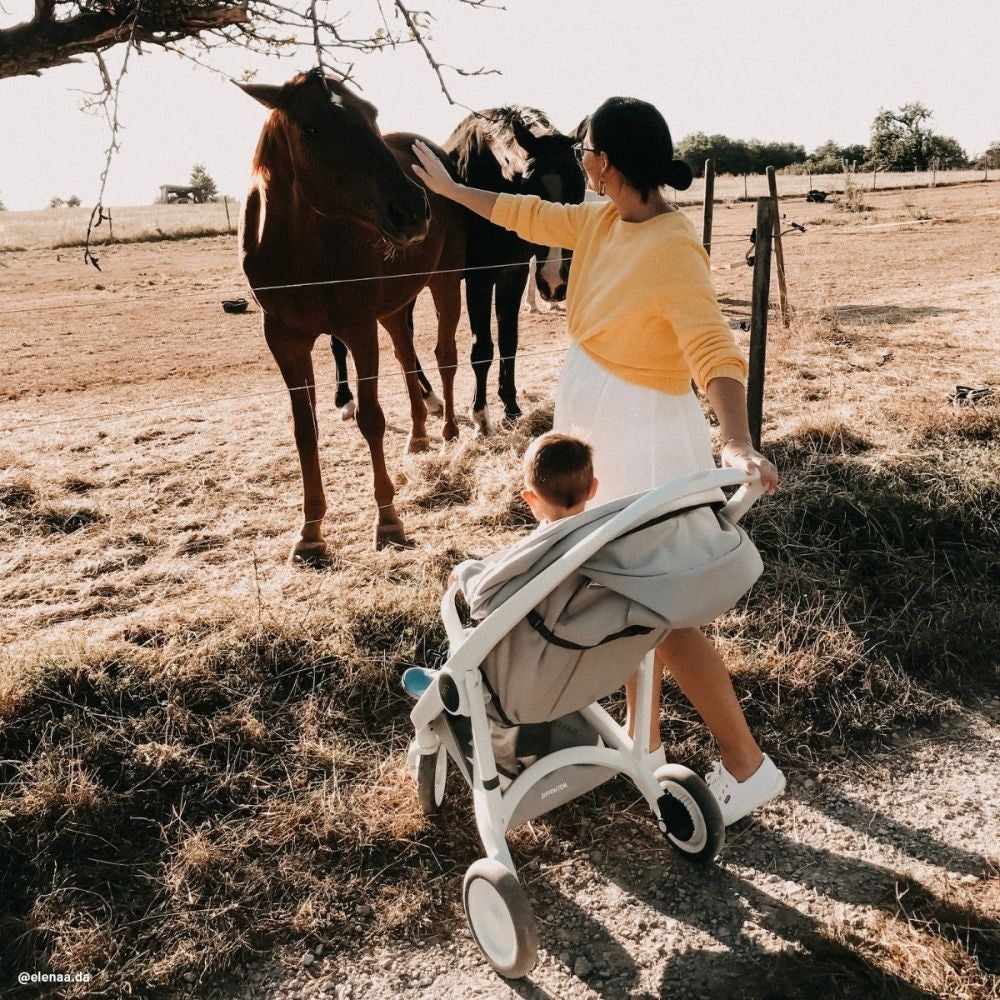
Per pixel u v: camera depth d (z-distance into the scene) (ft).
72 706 10.31
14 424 22.98
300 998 7.58
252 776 9.85
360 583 13.70
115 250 77.87
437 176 9.57
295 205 13.17
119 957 7.91
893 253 51.93
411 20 8.95
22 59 9.27
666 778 8.57
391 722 10.87
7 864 8.75
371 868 8.82
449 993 7.55
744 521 14.38
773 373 23.66
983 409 18.75
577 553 6.62
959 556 13.89
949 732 10.74
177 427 21.86
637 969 7.69
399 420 22.56
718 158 263.49
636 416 7.85
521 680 7.29
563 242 8.95
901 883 8.44
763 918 8.16
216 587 13.84
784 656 11.60
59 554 15.10
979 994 7.10
